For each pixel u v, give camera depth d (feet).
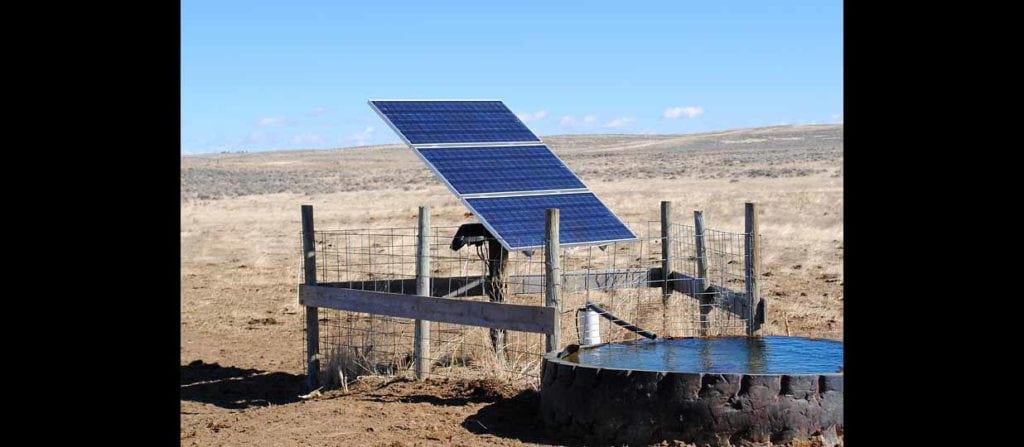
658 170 336.29
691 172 316.40
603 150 528.22
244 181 384.06
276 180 383.86
